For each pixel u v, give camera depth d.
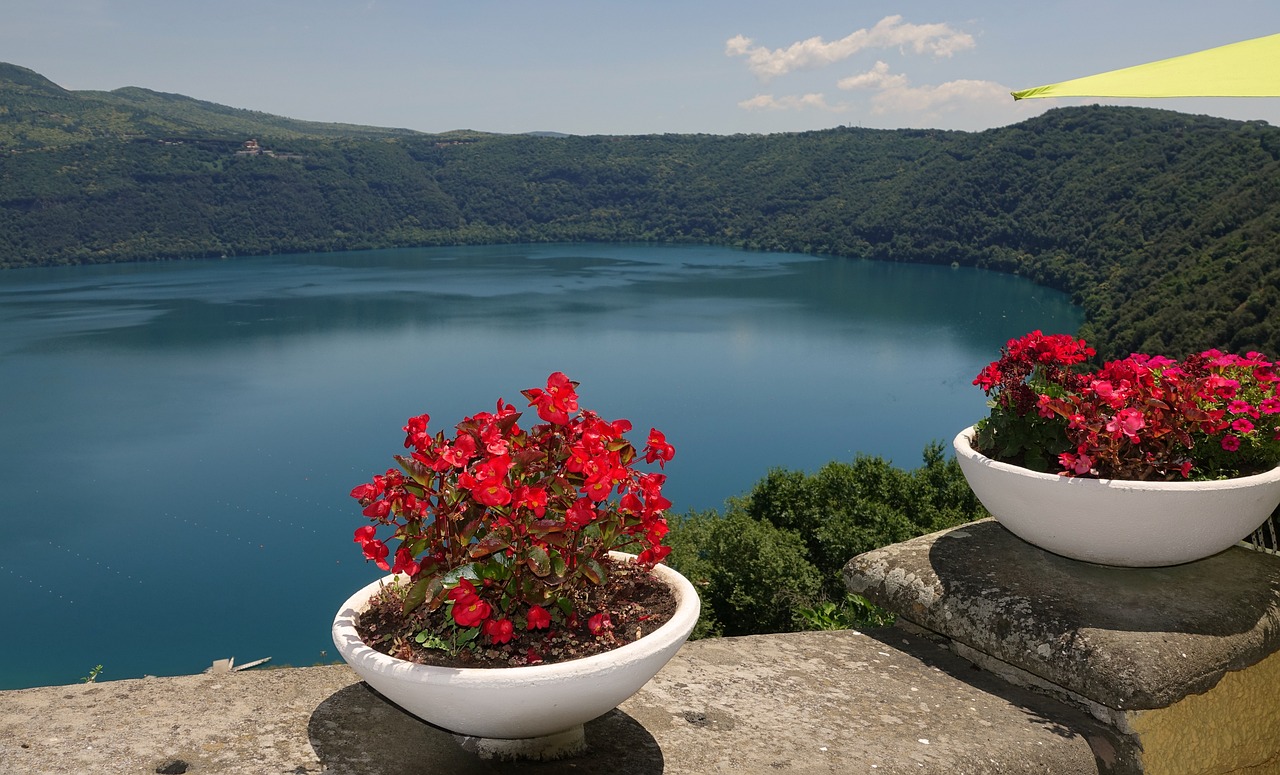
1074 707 1.99
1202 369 2.48
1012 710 1.97
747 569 21.81
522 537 1.46
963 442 2.40
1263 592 2.12
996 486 2.24
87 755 1.54
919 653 2.30
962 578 2.27
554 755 1.65
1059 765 1.78
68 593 50.62
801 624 19.33
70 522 60.81
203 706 1.77
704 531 25.39
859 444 79.06
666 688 2.01
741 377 103.12
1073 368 2.37
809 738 1.78
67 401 92.44
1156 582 2.16
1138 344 51.41
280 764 1.55
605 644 1.51
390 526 1.55
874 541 22.20
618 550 1.92
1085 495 2.04
